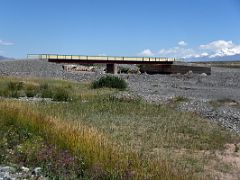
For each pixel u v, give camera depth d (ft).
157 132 71.51
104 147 42.04
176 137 68.08
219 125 84.28
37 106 83.71
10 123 51.42
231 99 142.61
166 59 348.38
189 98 137.90
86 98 116.78
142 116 87.66
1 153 39.37
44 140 45.62
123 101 108.58
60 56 327.67
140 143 62.13
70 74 255.29
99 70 326.24
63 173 35.91
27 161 38.50
